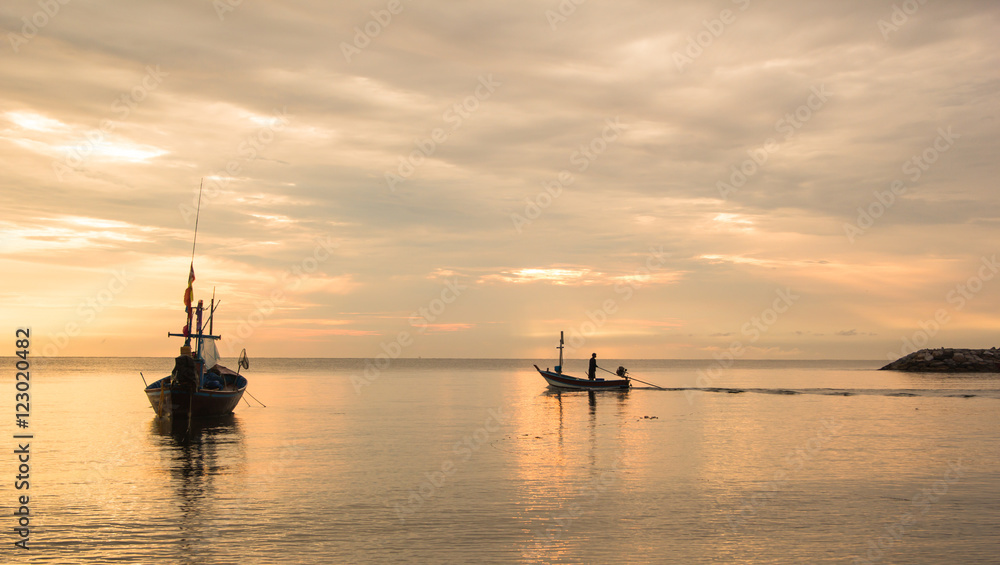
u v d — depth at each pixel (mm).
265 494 17500
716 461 22406
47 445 25766
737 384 76688
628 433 29531
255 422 34281
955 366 102750
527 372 136000
